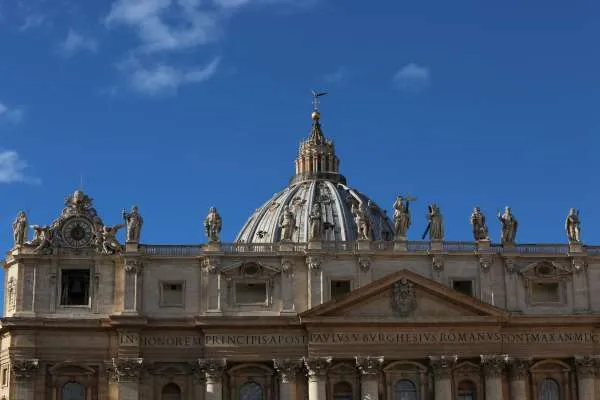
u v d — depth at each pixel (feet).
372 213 573.74
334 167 601.21
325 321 318.65
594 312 331.77
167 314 322.96
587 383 325.62
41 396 314.76
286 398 317.22
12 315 321.32
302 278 327.47
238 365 320.09
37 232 326.24
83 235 327.88
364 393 316.60
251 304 325.01
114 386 315.99
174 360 320.70
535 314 327.06
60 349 317.63
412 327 321.93
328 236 542.57
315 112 615.57
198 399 318.65
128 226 326.03
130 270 322.96
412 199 337.31
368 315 321.32
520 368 322.96
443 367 319.47
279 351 320.91
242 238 573.33
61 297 323.78
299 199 567.18
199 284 326.44
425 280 323.37
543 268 333.83
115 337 320.09
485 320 322.55
